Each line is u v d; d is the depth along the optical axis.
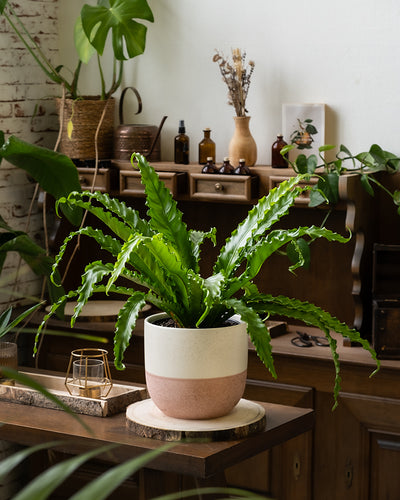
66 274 3.87
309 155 3.37
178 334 1.92
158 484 2.01
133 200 3.85
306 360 3.12
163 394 1.96
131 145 3.61
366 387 3.04
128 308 1.95
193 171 3.42
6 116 3.71
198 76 3.64
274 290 3.62
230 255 2.04
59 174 3.28
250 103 3.54
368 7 3.26
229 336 1.95
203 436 1.90
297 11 3.39
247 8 3.50
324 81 3.37
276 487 3.21
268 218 2.03
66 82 3.71
